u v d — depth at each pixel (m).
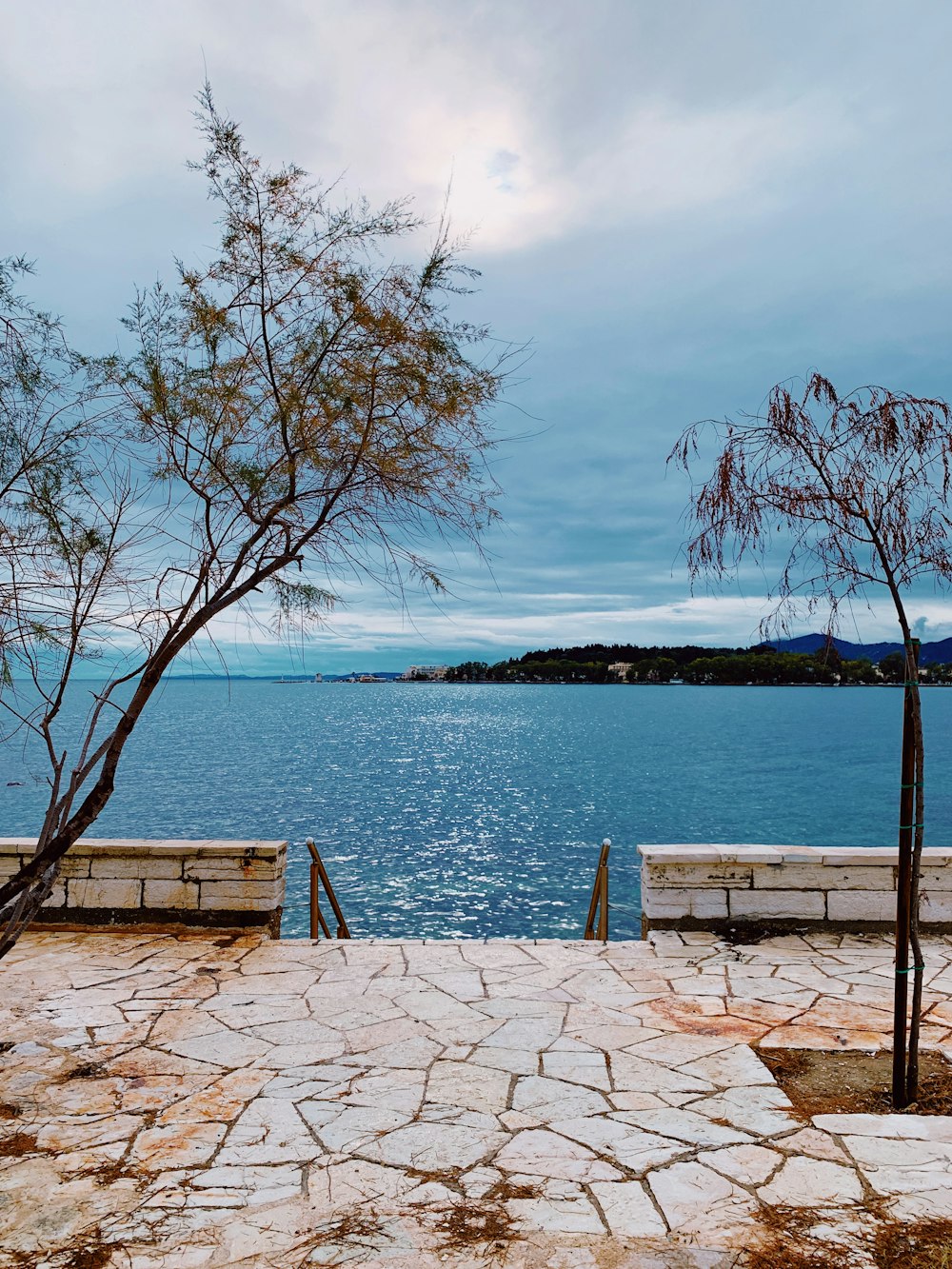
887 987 6.17
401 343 4.16
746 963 6.75
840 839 34.31
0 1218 3.37
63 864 7.75
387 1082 4.63
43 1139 4.02
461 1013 5.71
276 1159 3.83
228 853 7.65
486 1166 3.75
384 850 31.20
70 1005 5.85
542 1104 4.36
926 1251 3.10
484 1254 3.11
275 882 7.71
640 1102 4.38
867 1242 3.15
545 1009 5.77
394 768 61.53
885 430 4.60
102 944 7.25
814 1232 3.22
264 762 66.06
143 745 82.94
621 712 179.38
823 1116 4.23
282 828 35.56
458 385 4.16
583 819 39.00
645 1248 3.13
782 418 4.83
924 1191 3.52
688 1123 4.15
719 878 7.50
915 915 4.38
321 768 61.12
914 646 4.58
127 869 7.73
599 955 7.02
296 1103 4.38
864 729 115.69
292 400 4.07
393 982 6.35
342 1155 3.86
